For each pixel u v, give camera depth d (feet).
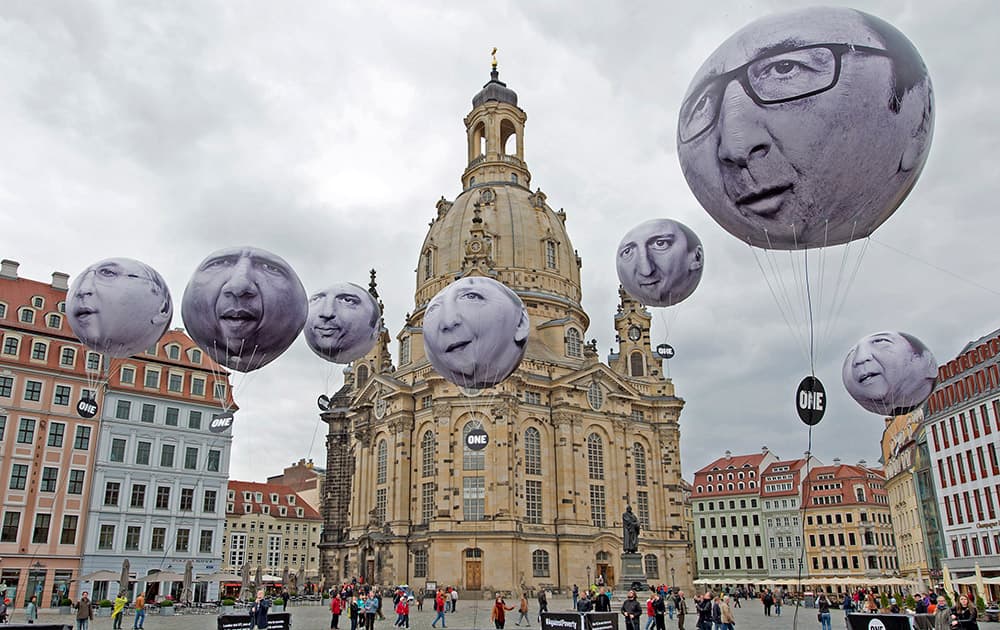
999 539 249.55
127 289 88.17
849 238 63.10
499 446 312.50
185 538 289.12
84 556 263.90
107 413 280.51
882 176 55.31
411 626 186.91
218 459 304.71
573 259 419.54
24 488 257.14
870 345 101.24
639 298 93.97
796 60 52.60
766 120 53.62
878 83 51.52
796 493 526.57
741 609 274.36
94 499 270.26
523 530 310.04
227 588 354.13
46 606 251.80
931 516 318.04
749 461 567.18
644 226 91.97
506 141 478.18
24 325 269.03
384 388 356.18
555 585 310.45
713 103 56.39
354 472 374.84
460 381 96.12
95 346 90.33
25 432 261.24
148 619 201.36
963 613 118.93
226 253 82.79
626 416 366.02
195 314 81.46
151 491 284.61
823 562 501.97
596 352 379.76
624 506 351.46
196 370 307.58
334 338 105.91
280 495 538.47
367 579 335.67
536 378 339.57
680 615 161.17
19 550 251.60
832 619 206.69
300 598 301.63
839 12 54.39
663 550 356.18
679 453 380.37
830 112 51.96
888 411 102.73
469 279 95.20
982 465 260.01
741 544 545.03
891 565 493.36
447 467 312.91
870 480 506.07
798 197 57.06
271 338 83.15
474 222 376.48
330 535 385.29
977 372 263.90
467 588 295.48
